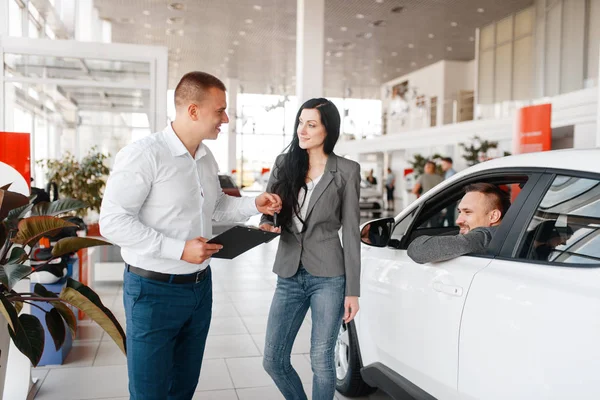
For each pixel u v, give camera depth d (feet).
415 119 73.00
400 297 7.61
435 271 6.95
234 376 11.10
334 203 7.17
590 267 5.17
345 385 9.73
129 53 20.47
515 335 5.51
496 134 50.75
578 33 40.06
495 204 7.55
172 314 6.22
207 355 12.41
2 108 19.71
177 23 52.08
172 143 6.15
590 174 5.65
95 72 20.45
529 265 5.80
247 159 92.89
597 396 4.66
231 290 19.72
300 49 34.68
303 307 7.56
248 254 28.76
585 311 4.87
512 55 51.47
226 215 7.40
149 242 5.72
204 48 62.80
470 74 68.49
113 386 10.49
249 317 15.93
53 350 11.68
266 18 49.88
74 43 20.03
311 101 7.10
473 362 6.08
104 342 13.25
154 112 21.06
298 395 7.81
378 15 48.85
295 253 7.27
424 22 51.67
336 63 70.33
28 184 9.89
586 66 39.22
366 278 8.69
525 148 25.79
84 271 17.38
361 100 94.17
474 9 48.21
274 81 83.97
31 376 10.27
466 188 7.77
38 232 6.27
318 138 7.02
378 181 77.92
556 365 5.04
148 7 46.78
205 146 6.63
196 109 6.12
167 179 6.05
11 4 29.04
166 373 6.31
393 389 7.83
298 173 7.20
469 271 6.41
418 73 74.33
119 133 22.27
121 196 5.76
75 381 10.73
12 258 6.21
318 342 7.21
